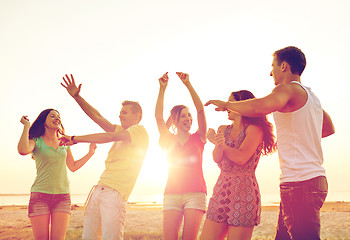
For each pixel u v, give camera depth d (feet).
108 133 13.41
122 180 13.83
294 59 9.58
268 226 57.67
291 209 8.74
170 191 14.96
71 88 16.47
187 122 15.71
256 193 10.73
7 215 87.97
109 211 13.50
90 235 13.78
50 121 15.69
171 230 14.47
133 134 13.98
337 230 54.44
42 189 15.25
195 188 14.64
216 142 10.96
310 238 8.35
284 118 9.16
